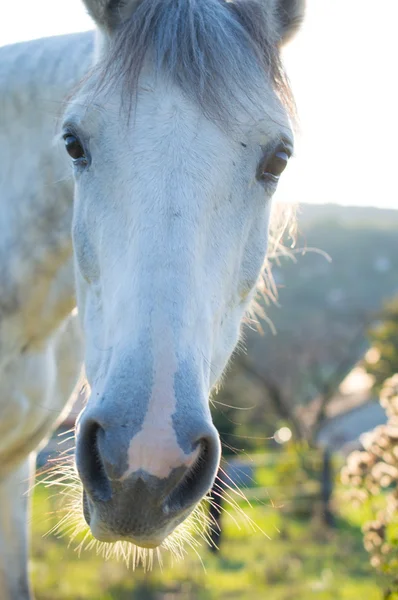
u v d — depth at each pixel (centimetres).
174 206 178
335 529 913
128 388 164
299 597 609
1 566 296
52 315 271
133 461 159
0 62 271
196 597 600
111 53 195
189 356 170
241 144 193
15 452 287
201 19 196
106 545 232
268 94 201
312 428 1361
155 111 188
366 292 2680
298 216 274
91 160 198
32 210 262
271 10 220
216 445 168
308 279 2738
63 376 298
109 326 182
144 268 173
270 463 1140
